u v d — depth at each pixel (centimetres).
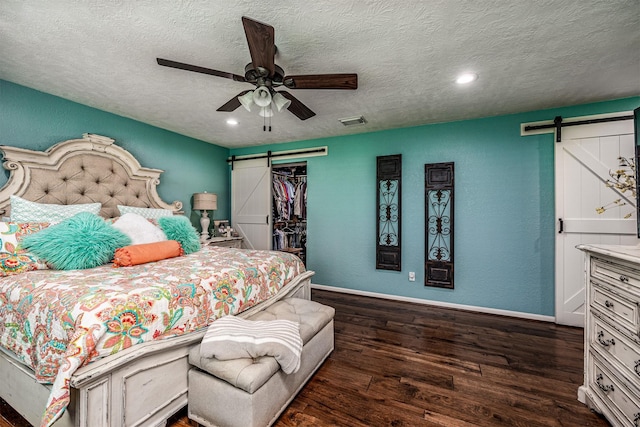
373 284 346
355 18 142
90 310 108
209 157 405
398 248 328
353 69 194
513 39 159
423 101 250
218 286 162
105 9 136
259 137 375
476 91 229
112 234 194
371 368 186
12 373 129
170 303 133
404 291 328
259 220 421
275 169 468
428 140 315
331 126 324
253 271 192
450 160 305
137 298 122
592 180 246
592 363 146
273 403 133
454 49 170
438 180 308
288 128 333
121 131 288
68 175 238
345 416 143
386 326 256
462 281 300
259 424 123
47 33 155
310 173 386
